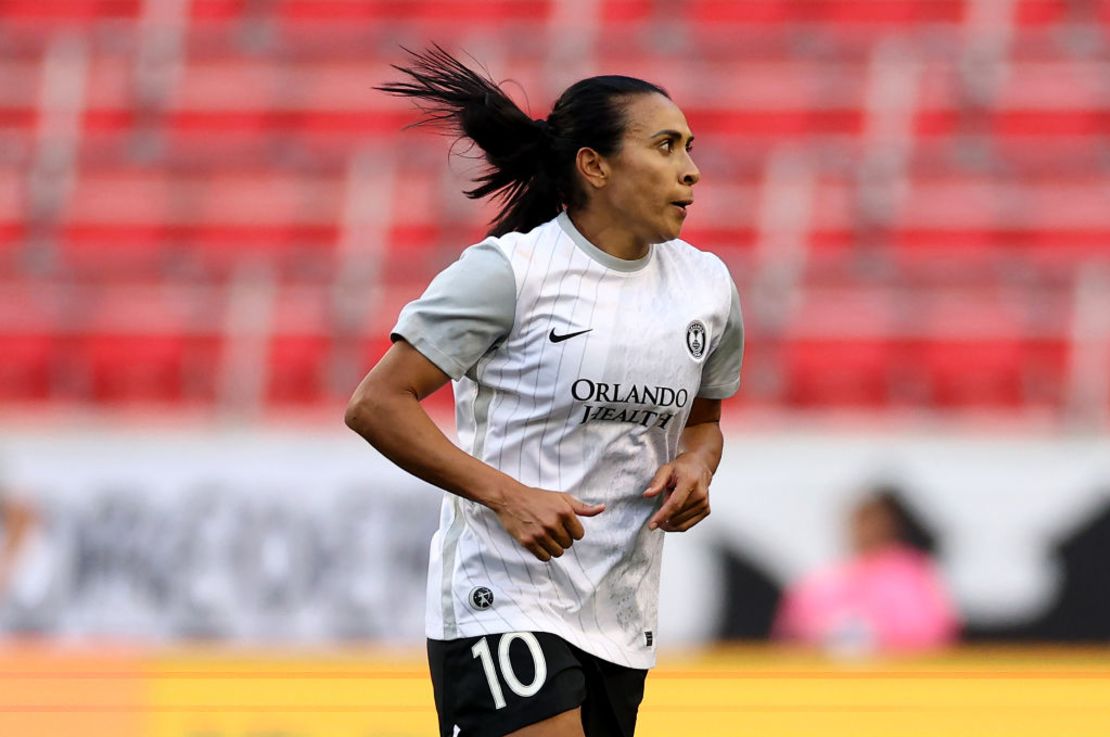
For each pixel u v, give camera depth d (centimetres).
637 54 4588
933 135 4325
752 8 4725
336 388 3584
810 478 2272
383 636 2258
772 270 3869
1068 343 3603
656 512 979
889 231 3984
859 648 2234
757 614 2252
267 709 1695
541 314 948
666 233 970
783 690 1844
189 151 4366
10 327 3669
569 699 941
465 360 942
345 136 4438
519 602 962
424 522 2284
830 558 2256
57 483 2317
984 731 1619
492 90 1004
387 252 4016
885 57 4522
